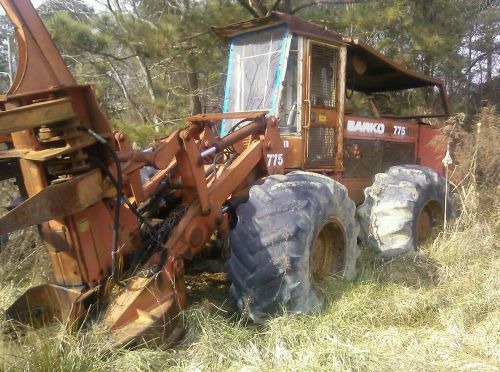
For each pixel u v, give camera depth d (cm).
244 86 511
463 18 1487
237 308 367
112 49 1009
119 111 1215
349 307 375
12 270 425
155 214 391
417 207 517
